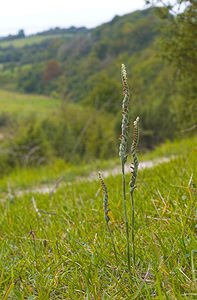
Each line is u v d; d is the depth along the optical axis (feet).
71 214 15.05
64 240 11.98
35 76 356.59
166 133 116.67
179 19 36.35
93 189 22.93
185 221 10.54
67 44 357.00
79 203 18.74
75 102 193.47
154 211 12.67
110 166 53.98
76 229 12.59
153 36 304.91
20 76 376.27
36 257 10.69
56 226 13.64
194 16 35.81
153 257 9.27
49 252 11.64
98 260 9.82
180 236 9.89
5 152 76.79
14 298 9.08
